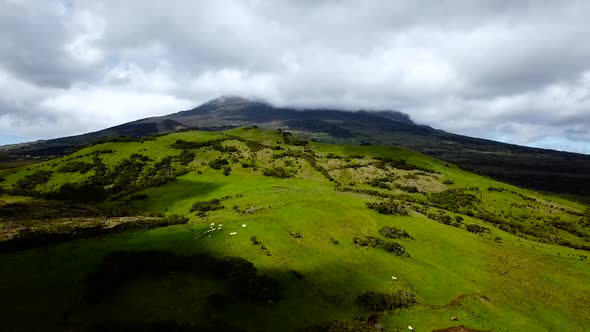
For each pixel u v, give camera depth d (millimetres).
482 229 99125
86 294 43188
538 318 58469
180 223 75750
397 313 51781
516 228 120938
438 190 152000
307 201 87688
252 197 97500
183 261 51250
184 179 146500
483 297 61281
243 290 46750
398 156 199000
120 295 43844
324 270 57188
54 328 37781
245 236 62188
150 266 49312
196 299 44188
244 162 166750
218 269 50125
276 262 55844
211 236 61375
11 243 56812
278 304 46688
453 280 64250
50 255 51438
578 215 143500
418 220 90312
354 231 74188
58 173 156125
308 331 43281
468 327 52000
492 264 74812
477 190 155250
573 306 64438
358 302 51750
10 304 40281
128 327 38719
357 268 60250
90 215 98625
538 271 76250
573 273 78438
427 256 71188
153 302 43062
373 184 151500
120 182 145250
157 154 177250
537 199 157500
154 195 125875
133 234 63438
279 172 154875
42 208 107250
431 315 53031
